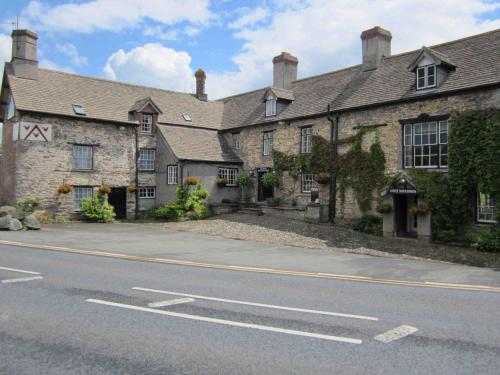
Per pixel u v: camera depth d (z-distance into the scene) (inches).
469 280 390.9
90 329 220.8
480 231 612.1
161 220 946.7
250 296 297.7
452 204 648.4
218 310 258.8
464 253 570.9
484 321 248.1
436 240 654.5
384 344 205.6
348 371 173.5
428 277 403.2
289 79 1071.0
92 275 360.8
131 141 1022.4
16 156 862.5
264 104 1059.3
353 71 930.1
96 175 964.0
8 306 260.5
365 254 552.4
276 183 940.0
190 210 942.4
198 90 1256.8
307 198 892.6
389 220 704.4
